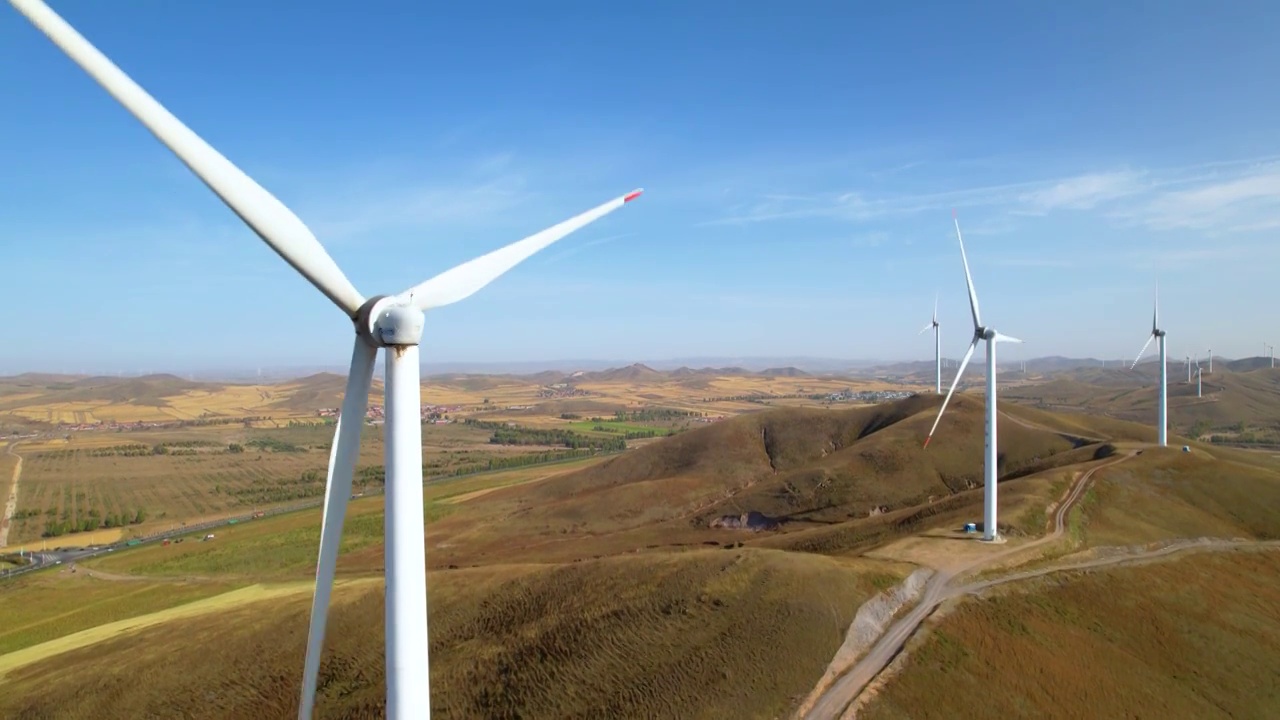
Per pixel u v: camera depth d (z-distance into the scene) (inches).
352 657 2100.1
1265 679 1879.9
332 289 802.2
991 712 1544.0
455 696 1813.5
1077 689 1683.1
